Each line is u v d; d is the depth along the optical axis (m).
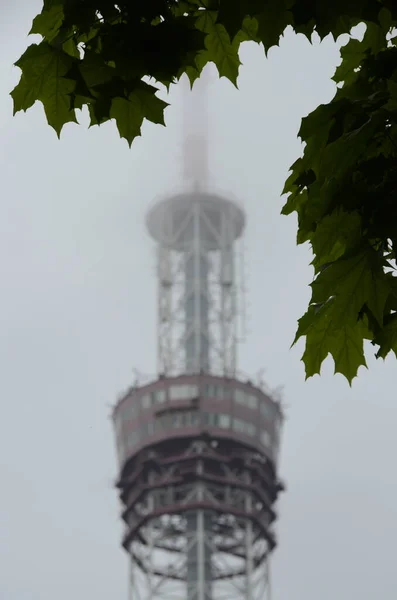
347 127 20.78
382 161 20.59
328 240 20.81
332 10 20.14
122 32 20.69
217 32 21.44
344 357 20.89
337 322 20.55
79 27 20.73
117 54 20.73
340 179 20.72
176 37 20.69
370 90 21.55
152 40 20.69
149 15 20.75
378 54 21.52
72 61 20.59
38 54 20.56
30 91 20.78
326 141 20.84
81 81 20.59
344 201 20.56
